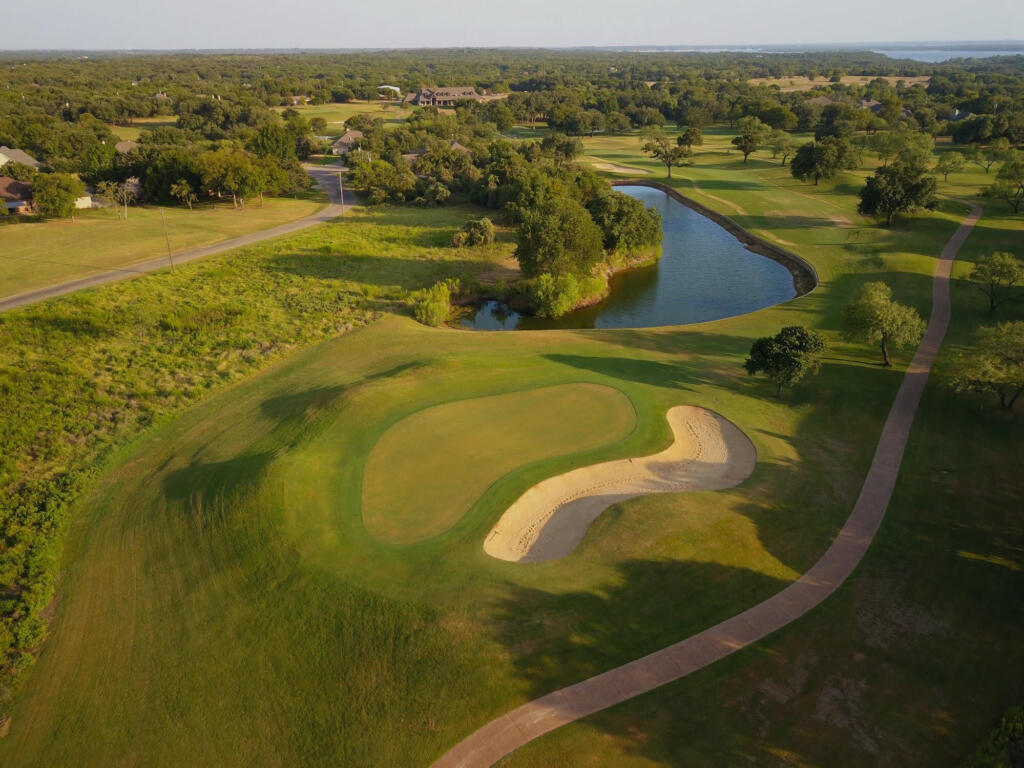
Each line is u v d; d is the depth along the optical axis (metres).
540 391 48.50
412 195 130.12
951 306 69.00
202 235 102.62
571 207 83.75
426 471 38.22
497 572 30.61
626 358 57.97
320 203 129.62
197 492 37.62
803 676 25.89
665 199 139.00
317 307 73.25
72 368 55.28
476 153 151.12
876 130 193.12
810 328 65.88
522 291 81.88
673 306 80.31
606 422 44.22
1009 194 105.06
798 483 38.56
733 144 177.62
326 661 27.06
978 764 21.55
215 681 26.69
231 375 56.34
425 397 46.97
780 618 28.67
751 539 33.22
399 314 72.25
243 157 129.75
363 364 58.00
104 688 26.66
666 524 33.56
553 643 27.23
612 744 23.53
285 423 45.44
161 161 123.50
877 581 30.89
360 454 39.72
